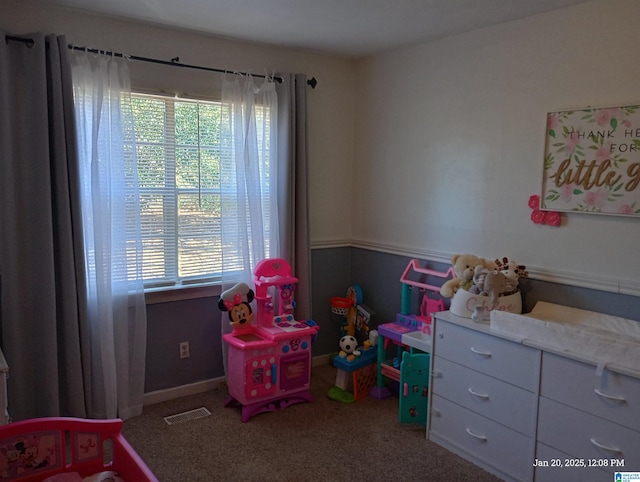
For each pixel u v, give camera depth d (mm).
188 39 3092
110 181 2791
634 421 1925
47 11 2639
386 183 3648
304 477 2402
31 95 2518
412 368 2844
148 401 3156
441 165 3219
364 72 3762
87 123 2736
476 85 2967
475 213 3023
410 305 3436
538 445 2252
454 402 2631
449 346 2637
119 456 1861
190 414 3033
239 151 3209
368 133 3773
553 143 2578
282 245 3459
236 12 2699
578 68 2486
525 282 2770
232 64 3275
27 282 2594
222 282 3285
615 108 2338
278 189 3443
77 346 2691
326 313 3938
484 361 2459
